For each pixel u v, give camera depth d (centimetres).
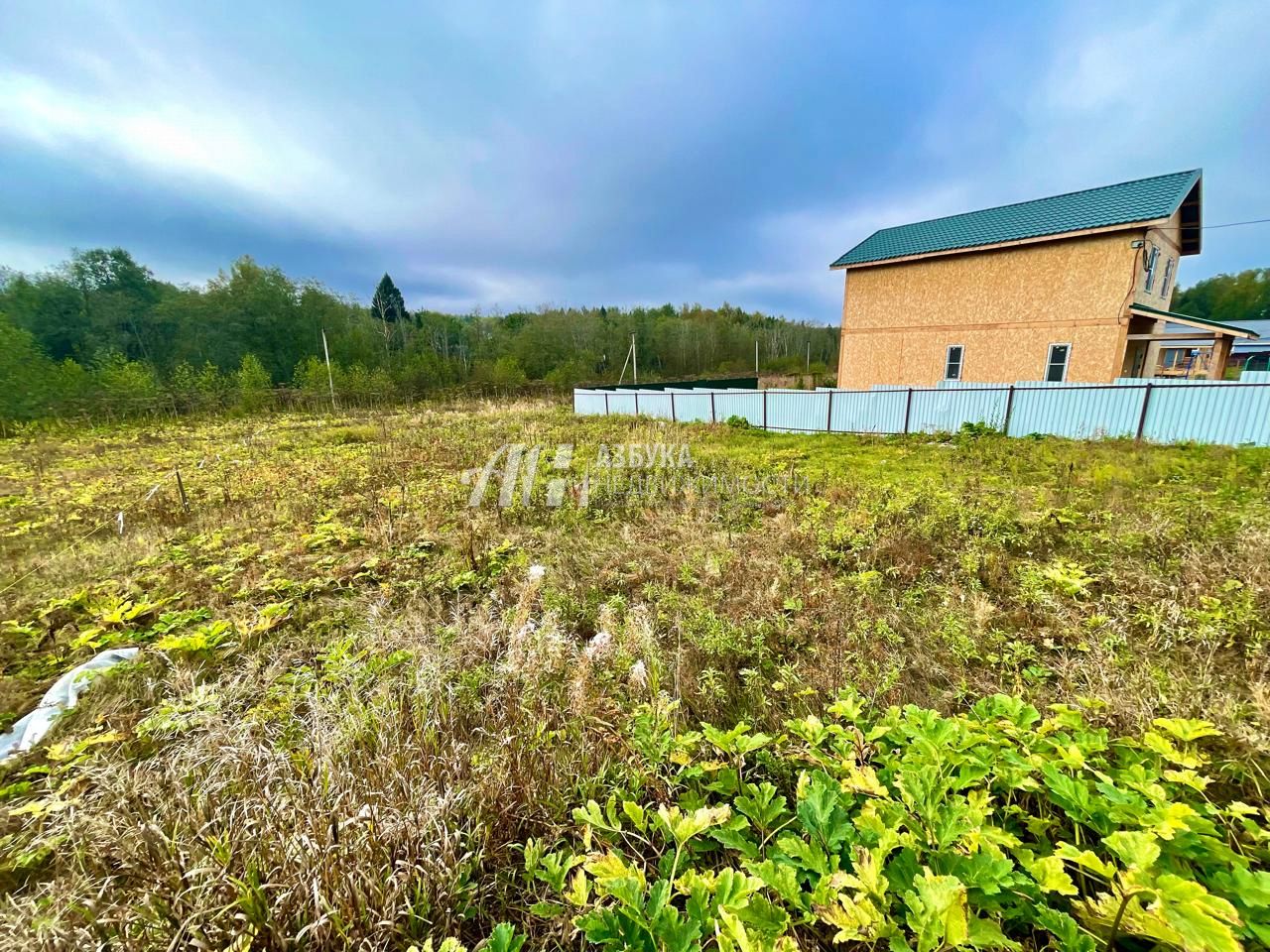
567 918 131
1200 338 1345
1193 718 199
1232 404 796
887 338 1561
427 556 455
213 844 146
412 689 237
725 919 101
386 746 192
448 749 199
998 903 109
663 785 172
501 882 152
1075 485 606
